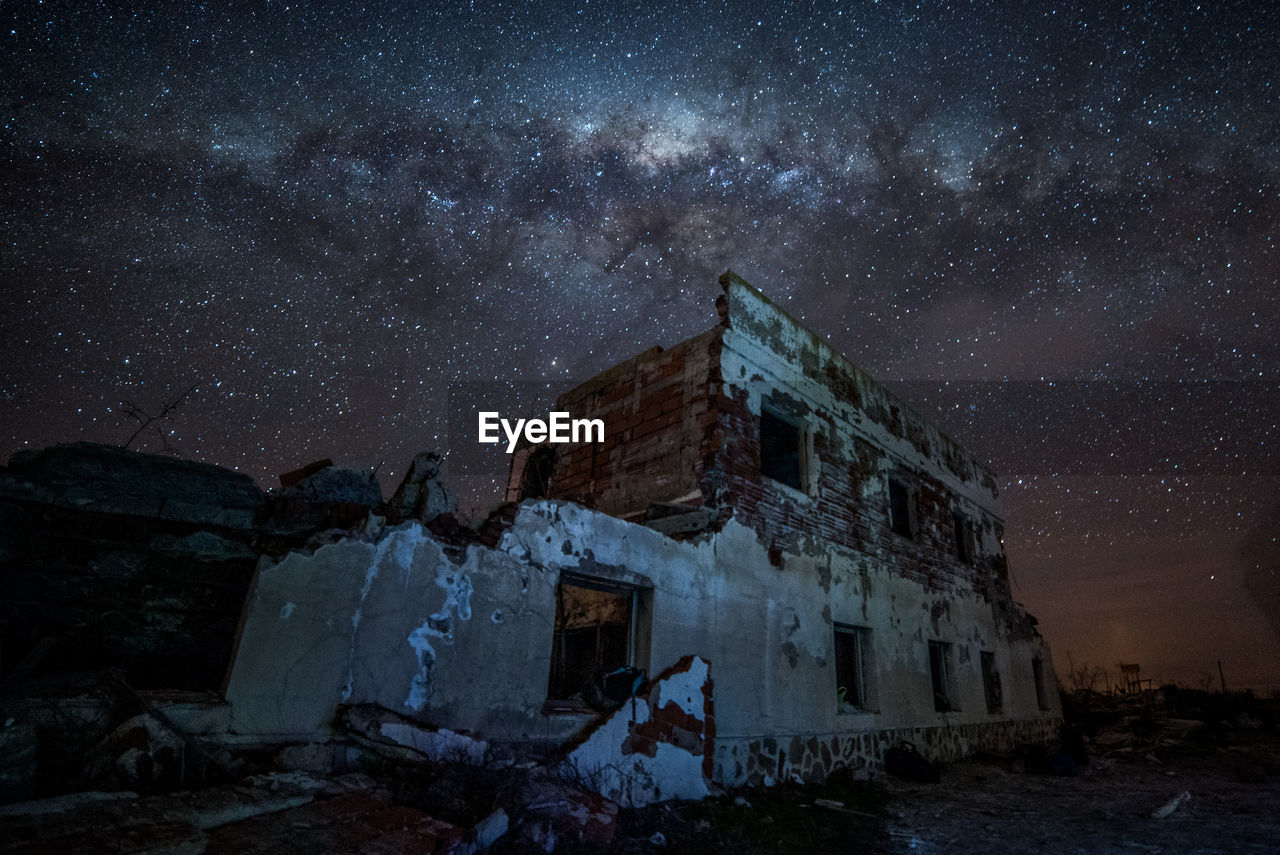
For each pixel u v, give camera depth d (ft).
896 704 32.48
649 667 21.71
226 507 17.46
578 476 33.96
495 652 18.07
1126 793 27.17
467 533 18.81
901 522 39.27
